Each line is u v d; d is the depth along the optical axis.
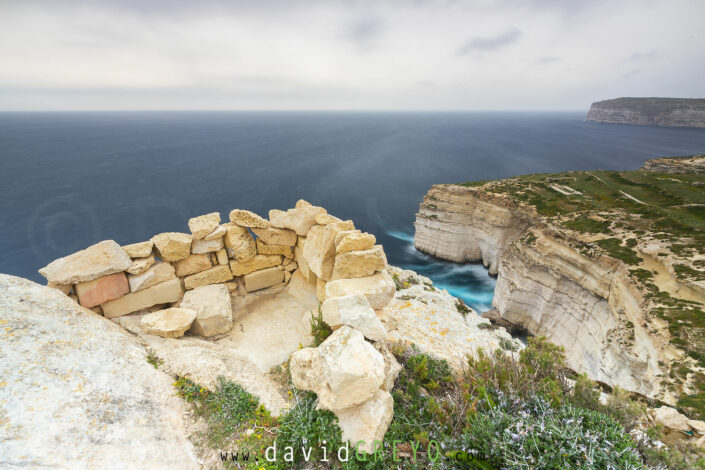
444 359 8.51
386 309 11.85
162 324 8.73
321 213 11.34
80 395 5.70
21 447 4.55
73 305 7.73
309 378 6.41
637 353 22.48
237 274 11.64
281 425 6.07
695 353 18.70
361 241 9.09
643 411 5.59
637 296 25.22
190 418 6.32
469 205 54.50
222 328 9.86
